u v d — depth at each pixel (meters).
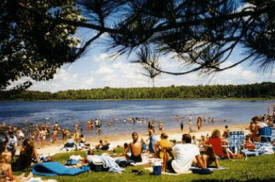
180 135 36.06
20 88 11.31
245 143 13.93
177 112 93.12
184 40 3.12
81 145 24.41
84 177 9.59
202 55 3.30
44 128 39.22
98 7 2.68
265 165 10.30
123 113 93.69
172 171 9.70
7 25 3.49
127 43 2.98
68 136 40.03
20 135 24.02
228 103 159.00
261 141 15.44
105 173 10.17
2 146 13.97
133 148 11.60
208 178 8.59
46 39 3.57
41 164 10.34
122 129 52.34
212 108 113.19
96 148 20.22
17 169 11.12
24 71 10.90
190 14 2.89
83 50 3.14
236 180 8.15
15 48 4.61
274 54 3.15
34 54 3.90
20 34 3.63
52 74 11.87
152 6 2.77
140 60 3.34
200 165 9.73
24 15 3.43
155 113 90.25
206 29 3.05
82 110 117.81
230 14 2.94
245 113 84.19
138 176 9.34
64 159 16.09
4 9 3.30
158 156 12.49
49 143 35.69
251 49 3.20
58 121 71.12
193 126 54.62
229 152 12.20
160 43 3.17
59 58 3.34
